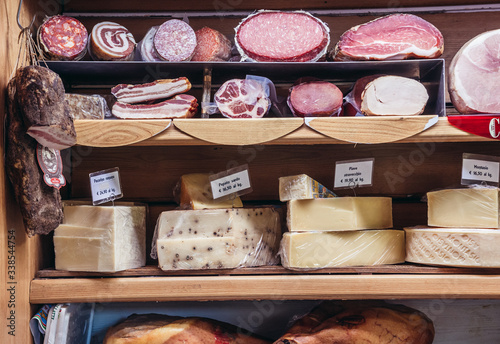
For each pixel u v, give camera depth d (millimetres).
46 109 1158
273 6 1722
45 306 1396
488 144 1678
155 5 1707
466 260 1299
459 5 1695
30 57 1412
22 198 1213
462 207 1345
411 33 1408
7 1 1279
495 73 1366
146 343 1386
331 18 1709
